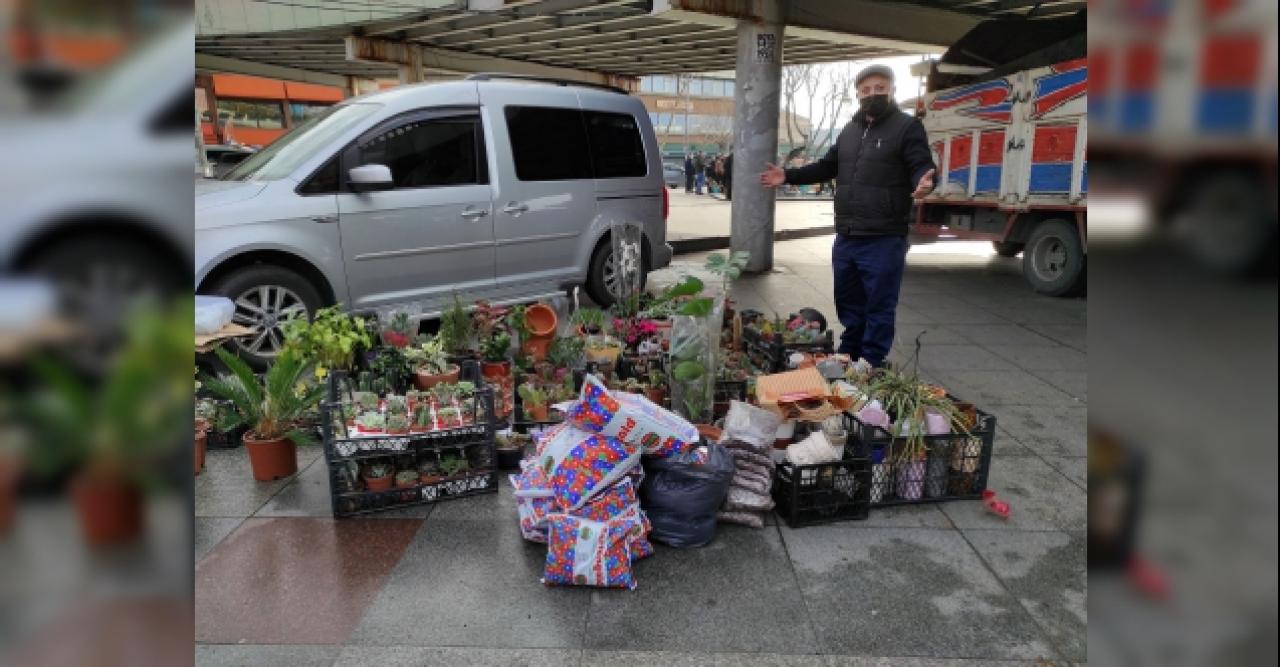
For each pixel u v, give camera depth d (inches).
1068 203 310.0
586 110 253.0
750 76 356.5
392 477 124.2
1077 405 182.1
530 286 238.4
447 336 183.6
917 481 126.6
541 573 106.6
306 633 93.6
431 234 213.5
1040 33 359.3
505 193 227.6
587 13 521.0
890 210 176.9
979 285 356.2
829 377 158.6
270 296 190.7
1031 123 324.2
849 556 111.4
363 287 203.6
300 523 120.4
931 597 101.5
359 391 145.3
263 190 187.9
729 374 162.7
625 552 103.5
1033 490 134.2
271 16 590.2
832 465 119.2
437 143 216.7
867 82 173.6
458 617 96.8
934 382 199.9
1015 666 88.3
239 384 146.6
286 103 1136.2
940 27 453.7
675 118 2231.8
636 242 224.4
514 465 140.3
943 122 384.2
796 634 93.8
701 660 89.2
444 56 702.5
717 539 115.9
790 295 318.0
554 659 89.3
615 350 176.2
